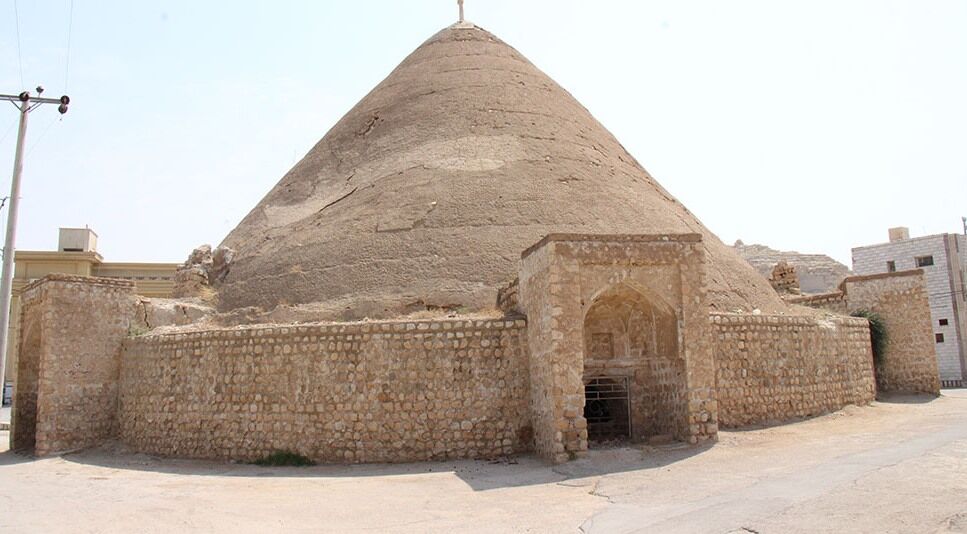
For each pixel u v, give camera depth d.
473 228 23.33
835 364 21.95
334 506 12.83
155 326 23.33
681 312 17.12
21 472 18.36
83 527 11.64
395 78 31.59
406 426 17.58
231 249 27.23
